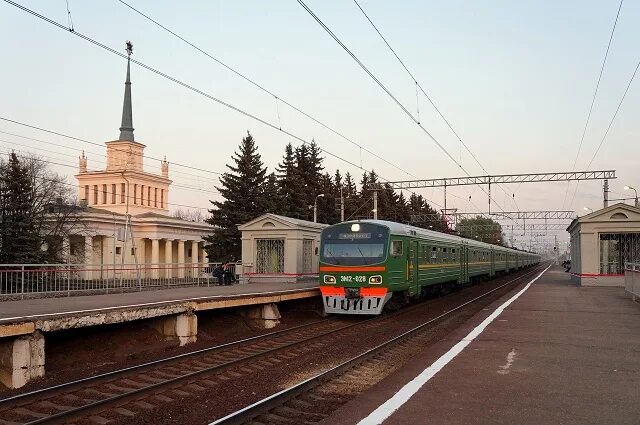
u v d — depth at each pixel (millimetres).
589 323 14297
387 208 66562
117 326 13953
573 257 35062
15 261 38625
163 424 7828
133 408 8602
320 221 53469
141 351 13258
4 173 39938
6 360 10453
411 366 9102
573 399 7070
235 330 17422
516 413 6477
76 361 12188
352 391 9195
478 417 6324
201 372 10586
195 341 14805
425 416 6371
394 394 7336
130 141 65562
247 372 11172
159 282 25047
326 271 20156
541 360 9531
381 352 12781
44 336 11859
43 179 43969
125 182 64625
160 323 14719
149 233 56281
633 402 6934
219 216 42219
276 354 13188
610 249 29812
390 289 19516
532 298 22062
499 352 10273
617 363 9281
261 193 42719
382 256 19375
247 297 17078
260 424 7371
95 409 8242
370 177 67938
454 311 20969
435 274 25203
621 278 29219
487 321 14789
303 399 8656
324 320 19578
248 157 42812
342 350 13789
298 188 48969
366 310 19516
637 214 28750
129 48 41562
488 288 35656
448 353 10195
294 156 50969
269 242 28469
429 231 25453
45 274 19453
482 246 38500
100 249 52906
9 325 10078
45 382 10430
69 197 51875
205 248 42938
